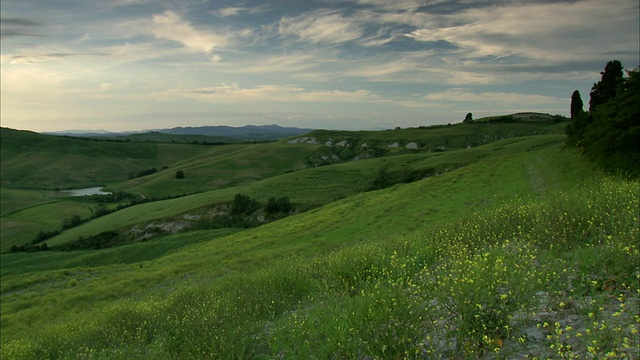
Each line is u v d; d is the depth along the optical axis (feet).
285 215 291.79
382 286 19.24
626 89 104.27
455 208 113.60
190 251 162.20
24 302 97.40
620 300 13.92
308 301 27.07
